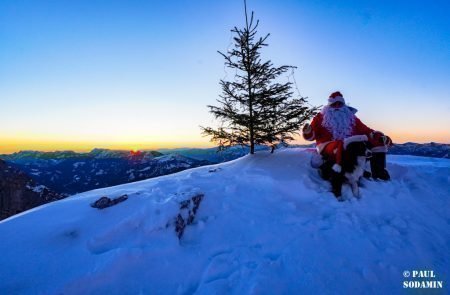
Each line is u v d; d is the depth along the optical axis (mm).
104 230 3391
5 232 3396
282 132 7262
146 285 2736
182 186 4836
